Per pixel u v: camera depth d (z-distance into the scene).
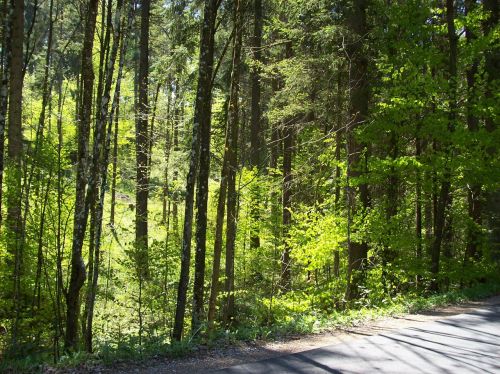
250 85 20.55
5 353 8.02
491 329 8.34
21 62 11.21
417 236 14.87
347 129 13.52
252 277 16.53
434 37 16.14
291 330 8.54
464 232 16.50
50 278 10.47
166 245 11.97
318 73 14.88
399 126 14.00
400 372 5.93
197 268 9.66
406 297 12.59
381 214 14.09
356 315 10.01
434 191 14.91
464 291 12.62
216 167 16.05
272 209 17.52
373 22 14.85
